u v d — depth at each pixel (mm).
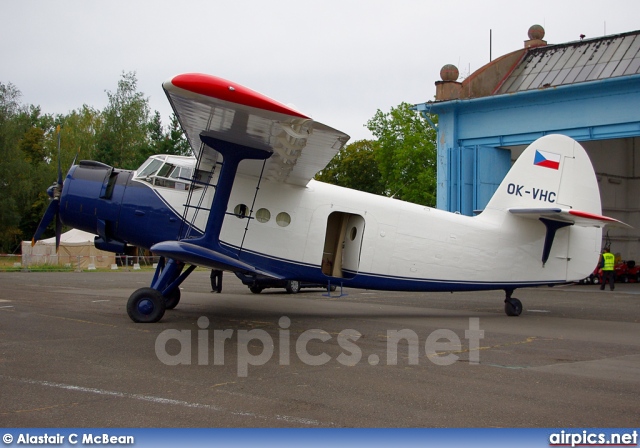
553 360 7977
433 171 48281
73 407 5297
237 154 10242
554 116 23844
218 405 5453
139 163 60906
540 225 13094
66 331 9469
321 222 11852
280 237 11625
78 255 37562
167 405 5418
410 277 12398
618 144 33844
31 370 6676
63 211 11477
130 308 10414
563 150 13289
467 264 12695
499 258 12891
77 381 6211
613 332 10727
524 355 8297
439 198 26703
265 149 10227
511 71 27438
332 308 14000
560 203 13227
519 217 13023
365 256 12086
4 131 49812
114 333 9281
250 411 5293
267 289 21406
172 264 11055
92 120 71625
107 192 11383
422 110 26859
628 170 34594
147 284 21688
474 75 26766
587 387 6465
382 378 6684
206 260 9688
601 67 24391
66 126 68438
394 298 17594
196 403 5496
